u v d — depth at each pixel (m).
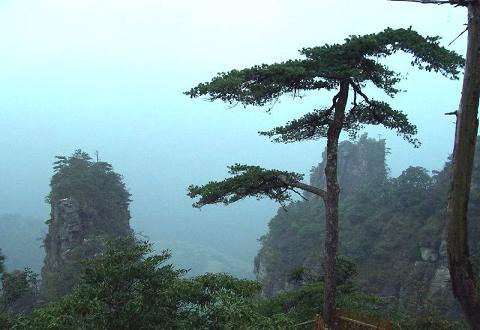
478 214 58.00
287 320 8.61
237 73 13.26
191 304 8.78
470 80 5.79
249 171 15.33
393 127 15.24
